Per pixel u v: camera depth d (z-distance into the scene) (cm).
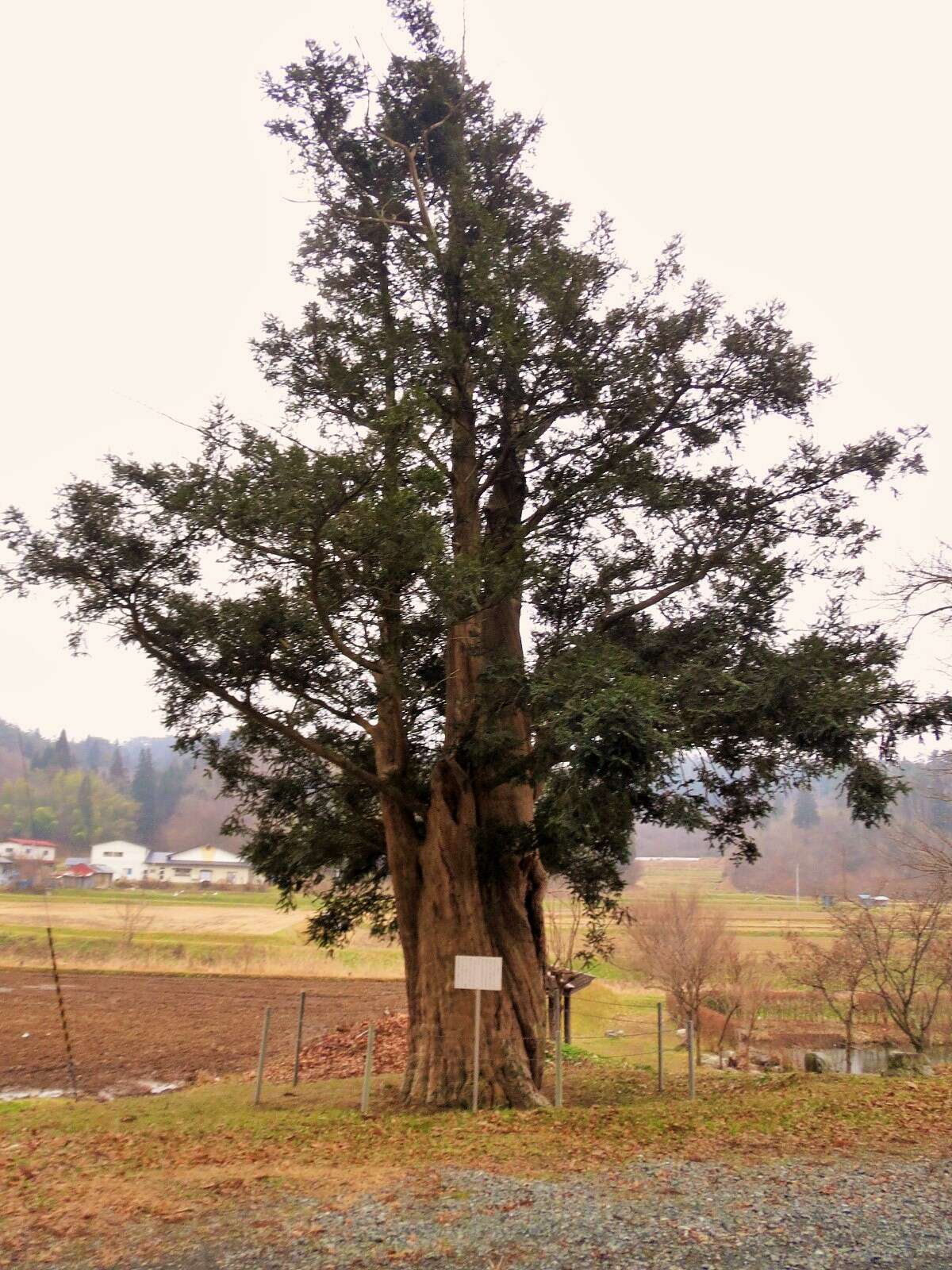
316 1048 2272
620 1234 763
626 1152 1045
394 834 1572
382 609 1411
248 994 3117
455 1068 1429
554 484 1641
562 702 1236
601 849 1670
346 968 3716
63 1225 790
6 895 4906
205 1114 1406
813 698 1288
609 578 1652
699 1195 868
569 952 3011
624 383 1547
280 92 1845
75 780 5088
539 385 1588
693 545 1594
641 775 1132
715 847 1568
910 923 2602
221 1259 720
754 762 1441
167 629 1359
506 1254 724
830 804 8494
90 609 1345
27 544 1304
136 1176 952
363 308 1638
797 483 1582
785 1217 800
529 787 1606
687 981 3067
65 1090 1850
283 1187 902
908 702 1334
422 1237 761
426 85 1853
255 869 1811
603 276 1598
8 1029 2473
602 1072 2019
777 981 3534
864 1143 1066
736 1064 2573
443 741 1602
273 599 1356
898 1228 769
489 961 1397
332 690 1502
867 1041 2991
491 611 1641
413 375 1566
